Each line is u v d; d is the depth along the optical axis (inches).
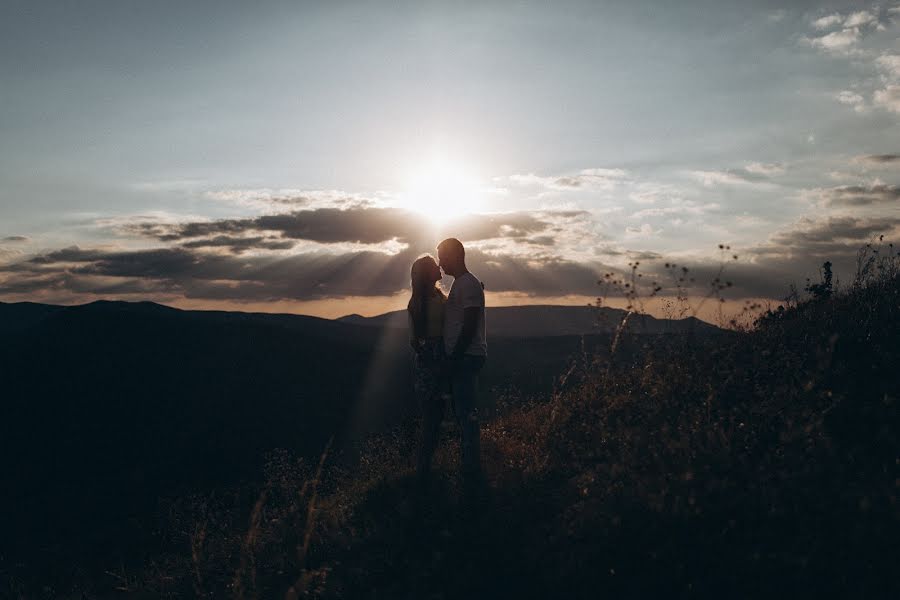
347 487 299.3
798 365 226.7
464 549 175.8
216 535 296.0
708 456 183.0
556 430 261.1
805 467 164.2
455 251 244.5
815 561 132.2
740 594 129.6
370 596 166.1
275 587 193.9
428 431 249.6
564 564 153.2
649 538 151.5
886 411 187.8
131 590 253.6
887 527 136.0
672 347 281.6
